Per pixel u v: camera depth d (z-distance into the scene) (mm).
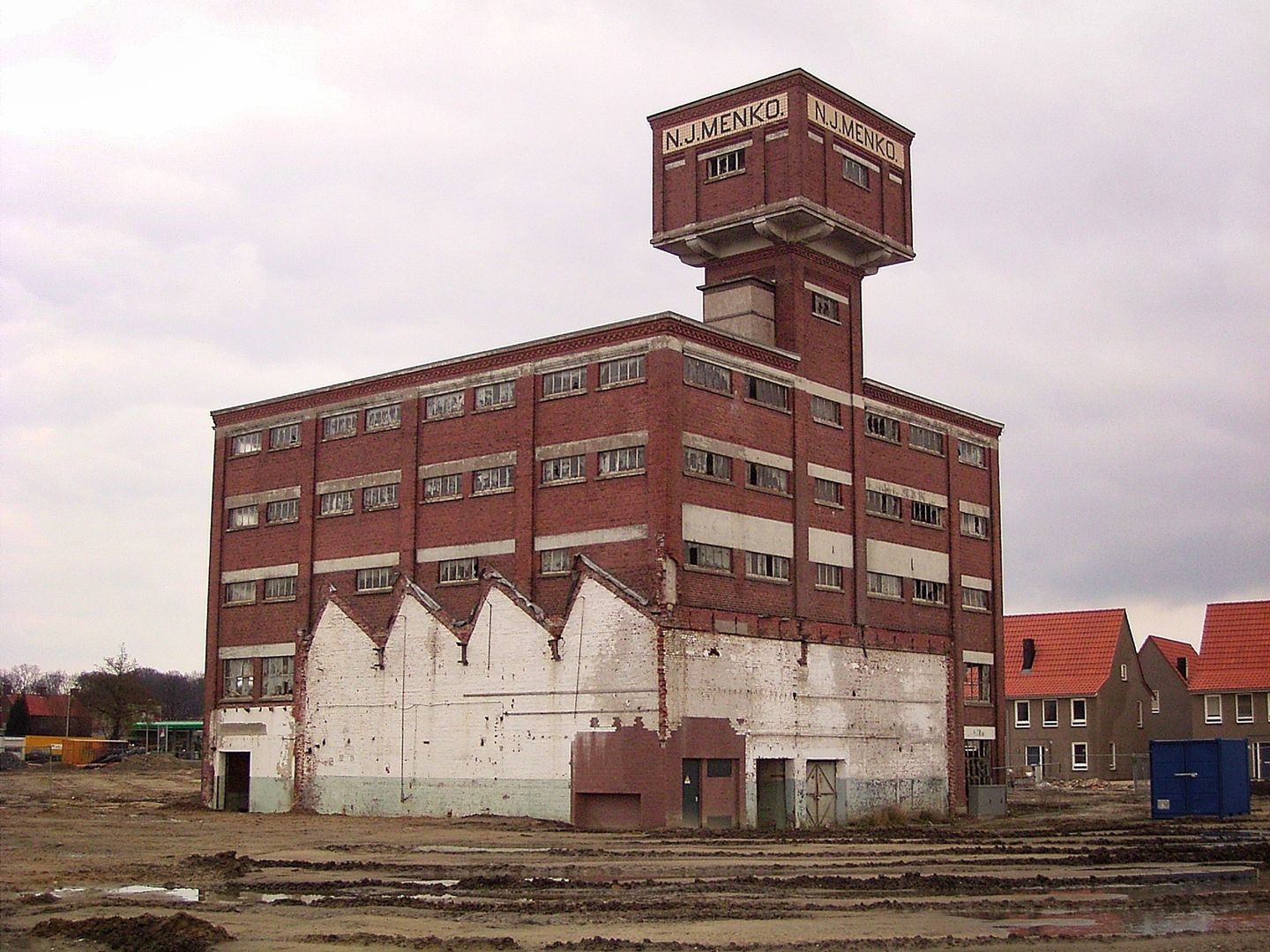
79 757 132625
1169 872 33781
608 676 50656
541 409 56438
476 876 32531
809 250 60906
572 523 54375
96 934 24203
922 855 38438
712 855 38250
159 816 59188
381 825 51625
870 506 64000
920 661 62531
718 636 51750
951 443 70000
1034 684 98750
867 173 62625
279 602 66188
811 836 46438
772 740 53625
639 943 22891
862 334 63688
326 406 65812
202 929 24047
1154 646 104875
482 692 54688
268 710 64250
